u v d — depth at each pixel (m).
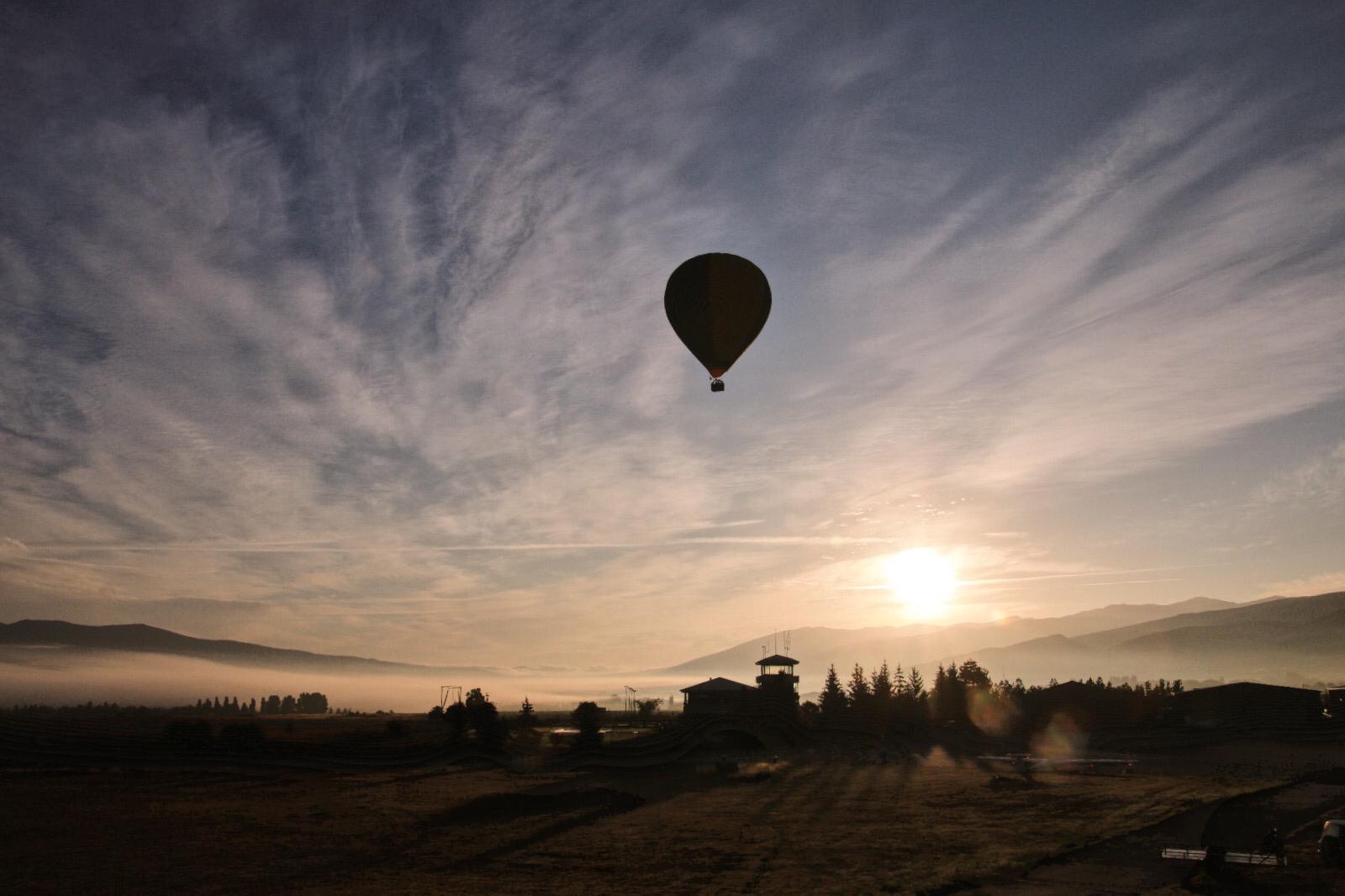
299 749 101.81
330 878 45.56
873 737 130.75
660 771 99.38
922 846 49.50
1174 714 147.12
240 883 44.66
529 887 42.31
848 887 39.12
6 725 106.38
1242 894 35.84
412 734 118.56
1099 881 38.12
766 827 58.59
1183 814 57.81
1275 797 69.94
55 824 61.56
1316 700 149.00
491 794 73.12
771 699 134.75
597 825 61.34
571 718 189.88
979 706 163.00
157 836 57.00
